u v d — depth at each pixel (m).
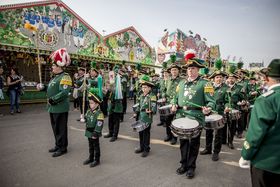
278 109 2.19
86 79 9.21
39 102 13.80
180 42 19.75
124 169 4.66
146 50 20.48
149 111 5.30
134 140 6.73
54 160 5.00
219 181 4.29
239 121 7.48
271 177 2.30
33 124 8.20
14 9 11.52
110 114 6.84
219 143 5.34
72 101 14.89
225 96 6.14
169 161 5.18
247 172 4.73
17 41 11.75
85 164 4.82
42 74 14.26
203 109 4.16
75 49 14.49
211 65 22.02
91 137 4.74
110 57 16.98
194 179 4.34
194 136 4.01
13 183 3.94
